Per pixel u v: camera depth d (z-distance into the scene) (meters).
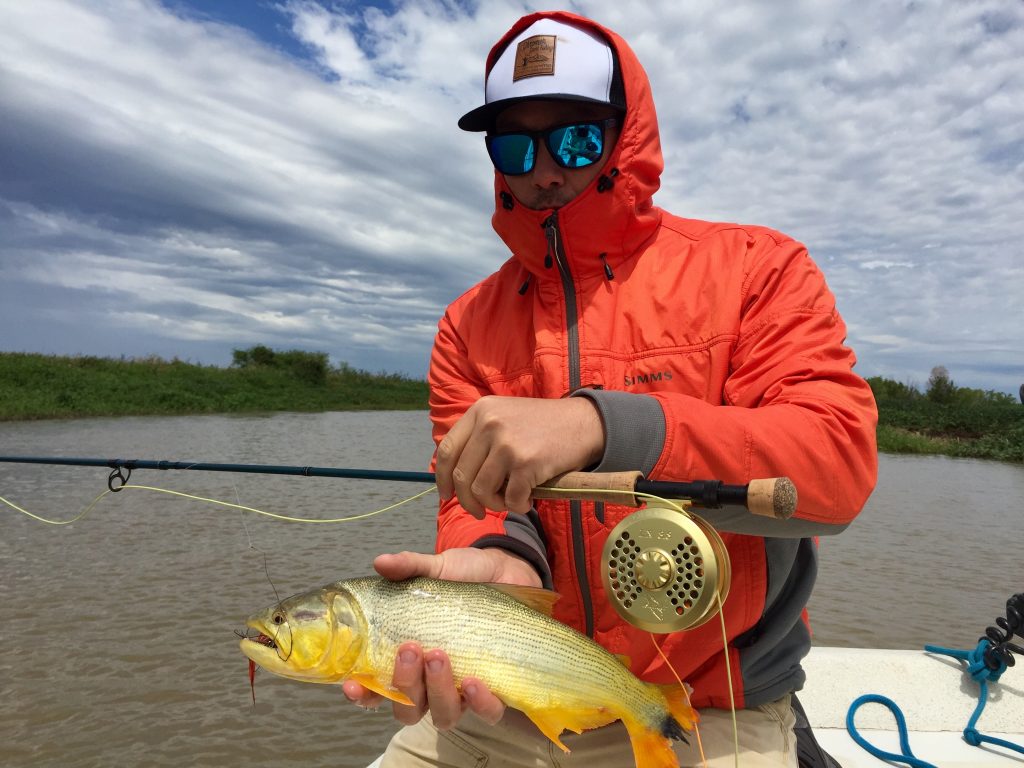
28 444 15.22
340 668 1.67
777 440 1.50
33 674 4.83
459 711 1.57
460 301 2.66
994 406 31.69
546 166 2.15
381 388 41.69
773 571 1.90
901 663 3.47
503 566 1.98
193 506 10.16
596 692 1.71
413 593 1.71
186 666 5.01
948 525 11.46
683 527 1.37
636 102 2.14
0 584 6.59
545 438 1.45
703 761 1.80
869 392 1.77
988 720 3.27
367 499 11.29
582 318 2.17
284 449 16.52
